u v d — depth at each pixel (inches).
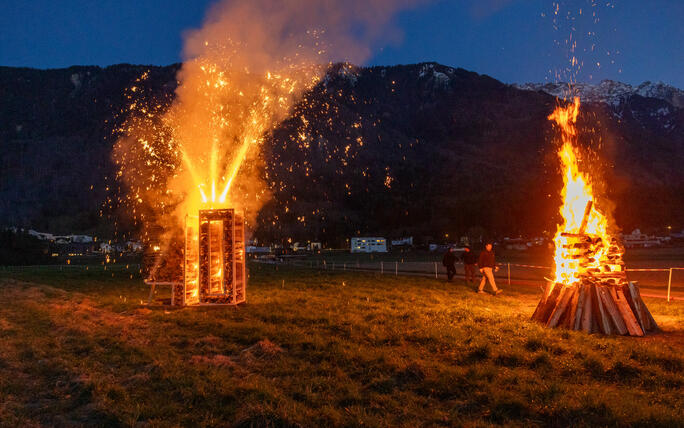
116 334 381.4
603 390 219.8
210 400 222.1
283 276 1087.0
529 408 200.2
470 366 256.7
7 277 1149.7
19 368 285.4
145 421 203.9
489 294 648.4
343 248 5255.9
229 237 542.9
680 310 470.9
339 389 233.6
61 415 212.5
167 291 761.6
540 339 308.3
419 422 193.6
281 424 192.2
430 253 3791.8
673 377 234.1
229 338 363.9
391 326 378.3
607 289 368.2
